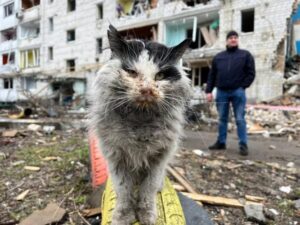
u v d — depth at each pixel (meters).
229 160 2.84
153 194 1.27
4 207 1.75
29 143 3.22
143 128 1.17
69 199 1.83
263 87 7.57
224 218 1.75
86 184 2.02
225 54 3.04
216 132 4.64
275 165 2.74
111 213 1.28
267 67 7.56
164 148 1.23
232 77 3.00
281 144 3.96
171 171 2.25
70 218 1.64
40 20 10.85
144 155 1.20
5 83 7.31
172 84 1.21
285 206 1.94
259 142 4.10
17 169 2.31
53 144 3.18
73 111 6.25
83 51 11.58
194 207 1.47
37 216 1.60
